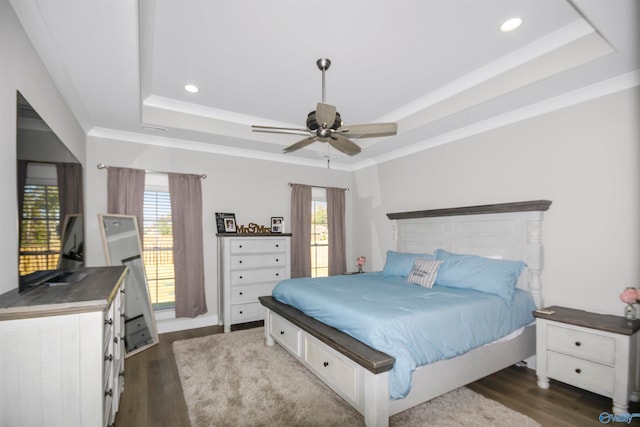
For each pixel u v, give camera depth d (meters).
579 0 1.61
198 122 3.73
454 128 3.64
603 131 2.58
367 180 5.36
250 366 2.89
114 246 3.44
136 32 1.82
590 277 2.65
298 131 2.65
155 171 3.96
